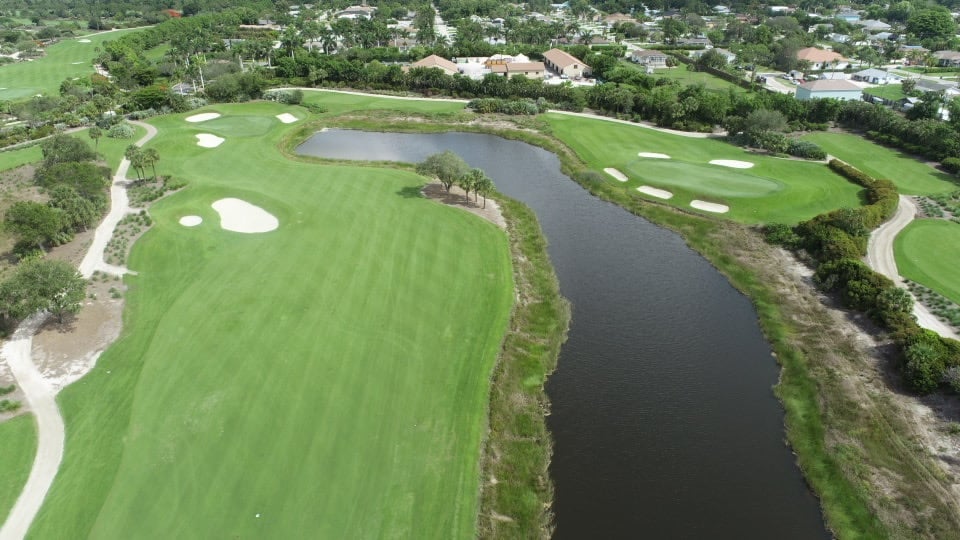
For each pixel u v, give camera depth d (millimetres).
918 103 115750
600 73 165375
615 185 90000
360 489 36688
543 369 49188
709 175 90688
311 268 62031
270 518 34500
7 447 39281
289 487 36594
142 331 51812
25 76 170000
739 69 177750
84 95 137875
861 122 116500
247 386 44938
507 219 77312
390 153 108625
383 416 42625
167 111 128250
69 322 53188
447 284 60188
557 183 93125
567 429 42781
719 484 38250
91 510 34812
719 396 46500
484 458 39781
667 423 43406
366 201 80000
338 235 69625
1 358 48438
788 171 93562
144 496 35750
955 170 91375
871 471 39062
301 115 129375
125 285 59531
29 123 119312
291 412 42531
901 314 52469
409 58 178875
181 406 42875
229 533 33531
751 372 49531
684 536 34406
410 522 34719
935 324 53938
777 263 66688
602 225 77562
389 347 50062
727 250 70000
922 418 43375
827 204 80250
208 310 54500
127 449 39188
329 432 40938
